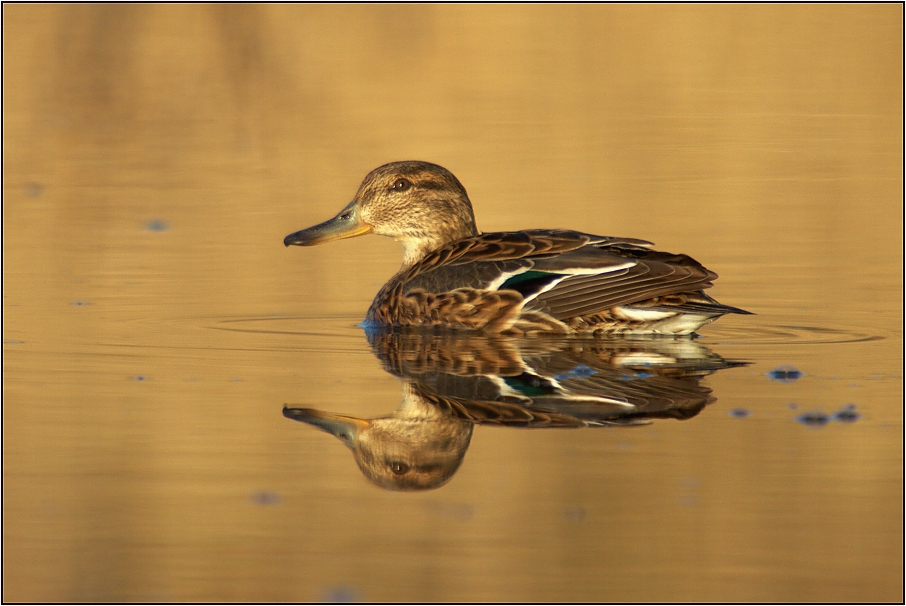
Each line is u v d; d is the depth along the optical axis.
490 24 30.11
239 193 22.20
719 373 11.17
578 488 8.25
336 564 7.25
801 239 18.34
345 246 19.16
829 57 29.48
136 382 11.07
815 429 9.41
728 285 15.58
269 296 15.32
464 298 13.09
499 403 10.24
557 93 28.61
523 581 7.02
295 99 27.88
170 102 28.27
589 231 18.67
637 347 12.31
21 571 7.17
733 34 29.95
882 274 16.27
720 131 25.97
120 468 8.82
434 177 15.08
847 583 6.96
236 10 28.78
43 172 23.84
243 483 8.55
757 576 7.05
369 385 10.87
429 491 8.34
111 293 15.34
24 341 12.78
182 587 6.98
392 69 29.17
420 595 6.89
